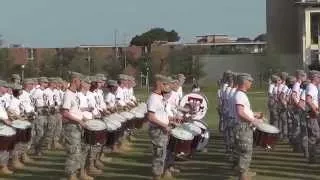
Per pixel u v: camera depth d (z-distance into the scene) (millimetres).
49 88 15586
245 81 10875
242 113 10750
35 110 15180
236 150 11219
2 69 66000
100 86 13789
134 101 17359
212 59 83312
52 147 16406
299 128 14141
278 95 16859
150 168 13273
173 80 12719
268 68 78375
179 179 11867
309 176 12078
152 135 11094
